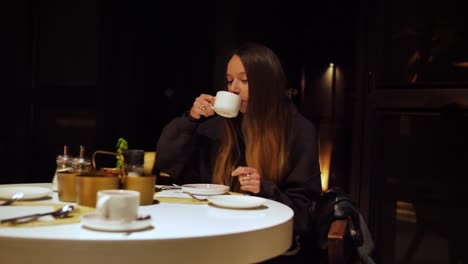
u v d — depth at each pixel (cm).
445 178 280
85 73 390
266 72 192
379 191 300
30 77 420
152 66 409
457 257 277
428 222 285
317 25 363
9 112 425
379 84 300
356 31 314
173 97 411
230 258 99
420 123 286
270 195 168
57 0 407
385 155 299
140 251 89
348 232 153
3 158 427
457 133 275
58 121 408
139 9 398
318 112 368
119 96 392
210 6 382
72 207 117
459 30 273
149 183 135
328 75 364
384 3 298
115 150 390
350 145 324
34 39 418
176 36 404
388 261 297
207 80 392
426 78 283
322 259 169
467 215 274
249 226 108
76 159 150
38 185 169
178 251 92
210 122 222
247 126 192
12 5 421
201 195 156
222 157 199
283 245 116
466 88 270
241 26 360
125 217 98
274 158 190
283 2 371
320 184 189
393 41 295
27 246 87
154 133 412
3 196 133
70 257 87
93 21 384
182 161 200
